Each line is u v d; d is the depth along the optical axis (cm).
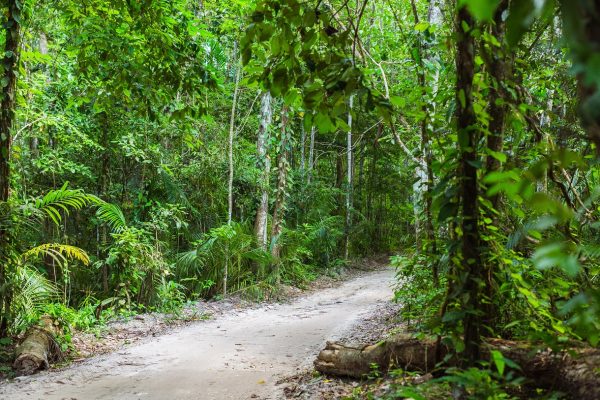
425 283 514
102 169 1212
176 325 928
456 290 285
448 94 391
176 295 1070
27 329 675
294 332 855
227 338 808
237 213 1587
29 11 712
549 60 564
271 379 562
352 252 2138
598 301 144
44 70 1130
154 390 528
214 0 1234
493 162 344
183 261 1183
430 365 429
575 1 100
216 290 1255
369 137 2273
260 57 362
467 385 255
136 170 1288
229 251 1262
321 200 1970
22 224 717
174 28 716
